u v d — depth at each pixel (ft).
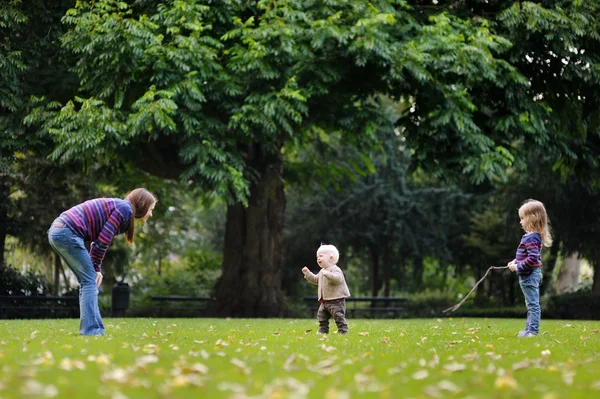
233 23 55.77
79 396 12.29
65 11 56.65
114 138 52.26
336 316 28.32
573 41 58.23
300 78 57.98
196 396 12.57
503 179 57.82
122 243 93.15
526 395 13.21
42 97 53.78
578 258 92.48
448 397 12.98
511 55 58.65
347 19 56.18
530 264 28.17
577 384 14.79
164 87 53.11
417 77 54.19
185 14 52.75
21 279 74.02
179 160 64.23
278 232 74.18
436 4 64.34
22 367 15.88
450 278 121.90
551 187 83.20
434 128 58.95
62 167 67.77
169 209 97.35
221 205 121.49
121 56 51.39
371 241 104.42
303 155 100.89
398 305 96.99
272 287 73.10
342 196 105.09
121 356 18.29
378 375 15.60
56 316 70.38
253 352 19.98
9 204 77.82
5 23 53.06
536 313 28.66
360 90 61.21
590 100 63.10
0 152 56.13
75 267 25.41
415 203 102.42
